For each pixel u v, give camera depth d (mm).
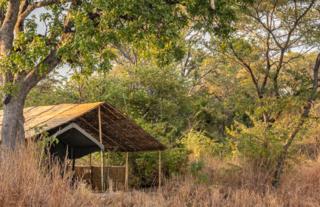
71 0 12992
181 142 22672
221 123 33438
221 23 14281
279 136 16031
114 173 19141
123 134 17891
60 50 12641
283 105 16594
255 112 16953
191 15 13727
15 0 13422
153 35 13641
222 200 12852
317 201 13297
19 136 13516
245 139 16234
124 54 33406
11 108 13547
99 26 12695
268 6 19734
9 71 13594
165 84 29609
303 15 19344
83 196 8664
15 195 7320
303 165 17141
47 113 16812
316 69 17047
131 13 12375
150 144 18062
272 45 20234
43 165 8445
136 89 29188
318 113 19000
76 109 16266
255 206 12266
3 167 7570
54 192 7719
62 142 17172
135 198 12281
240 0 14531
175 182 15328
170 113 29234
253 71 21438
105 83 27953
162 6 12516
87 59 12758
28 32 13156
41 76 13883
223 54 20438
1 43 13414
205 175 15594
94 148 18094
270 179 15328
